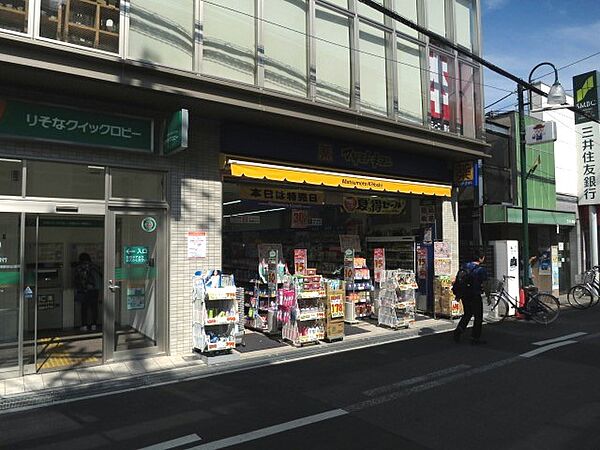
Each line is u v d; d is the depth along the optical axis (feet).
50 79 22.26
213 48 28.17
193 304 26.84
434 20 40.88
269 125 30.53
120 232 26.03
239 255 39.37
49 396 19.84
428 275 41.09
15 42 20.58
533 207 52.19
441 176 41.68
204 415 17.40
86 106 24.61
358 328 34.99
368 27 36.45
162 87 24.18
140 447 14.66
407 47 38.91
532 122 52.60
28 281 23.80
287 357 26.50
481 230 48.78
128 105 25.85
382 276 35.96
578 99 59.47
